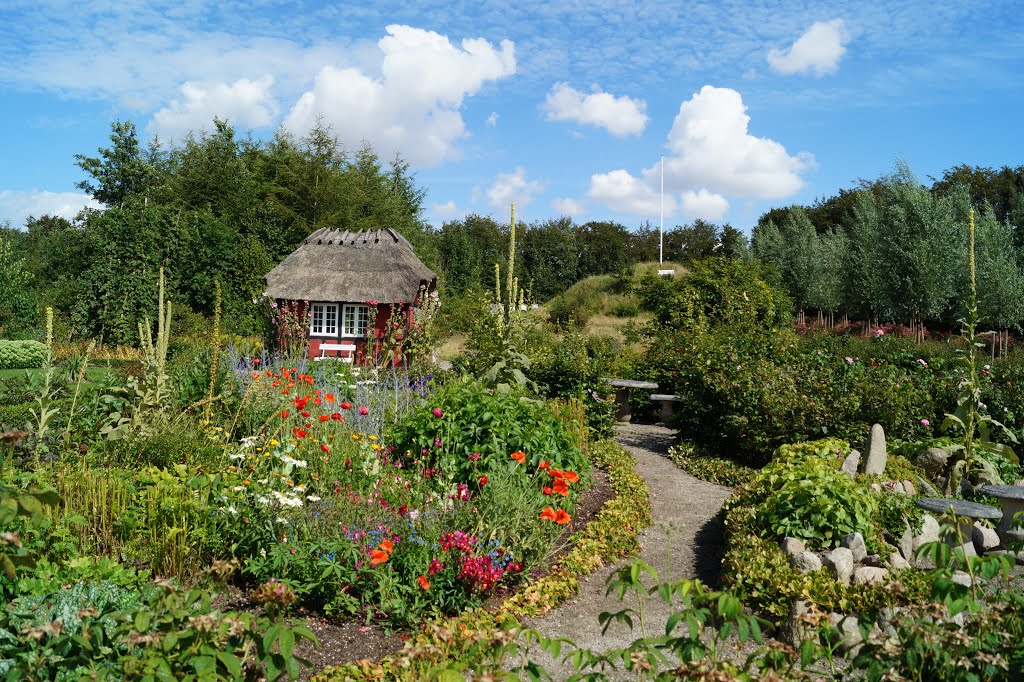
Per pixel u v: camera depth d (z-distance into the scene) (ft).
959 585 8.28
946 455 26.37
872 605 14.92
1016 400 32.24
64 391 26.17
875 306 91.20
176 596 8.30
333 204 111.14
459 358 38.86
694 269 70.59
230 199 104.06
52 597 11.89
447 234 151.43
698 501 27.17
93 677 8.32
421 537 16.51
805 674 8.52
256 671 8.89
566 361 38.17
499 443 22.09
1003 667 7.99
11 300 77.82
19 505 8.48
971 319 21.79
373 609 15.30
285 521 16.01
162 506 16.35
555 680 13.20
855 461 25.49
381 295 61.67
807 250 116.47
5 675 9.55
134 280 72.74
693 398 35.73
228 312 78.84
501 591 17.21
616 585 8.52
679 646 8.16
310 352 62.03
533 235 183.11
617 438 39.40
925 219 84.43
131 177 115.55
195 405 25.93
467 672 11.94
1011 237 84.17
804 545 17.84
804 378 33.53
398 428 24.52
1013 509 20.68
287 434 21.88
